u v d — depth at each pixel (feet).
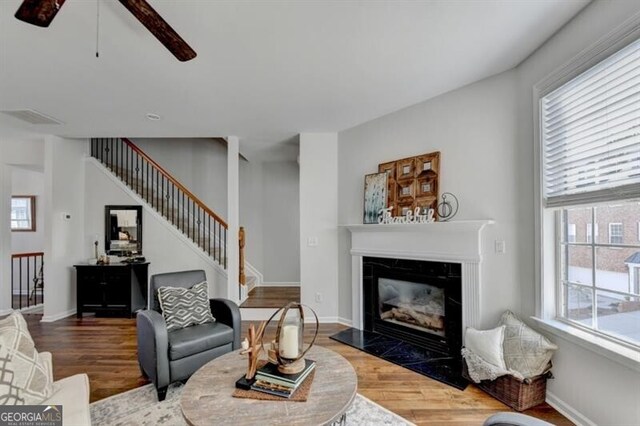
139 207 17.04
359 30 7.24
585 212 7.31
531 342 7.77
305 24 6.98
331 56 8.35
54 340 12.38
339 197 14.82
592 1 6.44
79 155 16.79
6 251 16.46
